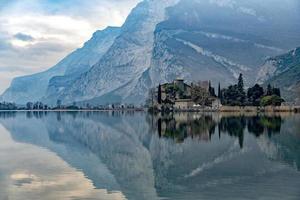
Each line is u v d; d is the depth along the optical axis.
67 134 109.38
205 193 37.38
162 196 36.78
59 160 59.09
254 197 35.69
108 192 38.44
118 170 50.50
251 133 96.81
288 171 47.19
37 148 75.25
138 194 37.62
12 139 93.88
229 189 38.66
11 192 38.25
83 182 42.84
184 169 50.56
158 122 155.88
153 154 65.56
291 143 75.50
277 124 127.56
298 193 36.84
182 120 165.50
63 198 36.31
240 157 59.09
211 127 118.75
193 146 73.75
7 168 51.34
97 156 64.25
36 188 39.84
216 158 58.81
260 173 46.25
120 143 85.19
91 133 112.75
